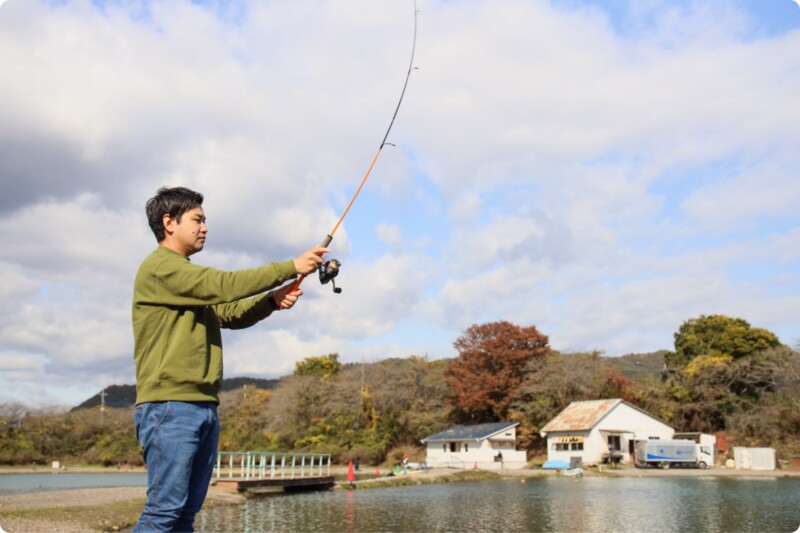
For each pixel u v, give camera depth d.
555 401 53.84
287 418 61.72
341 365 74.06
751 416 47.56
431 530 13.99
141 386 2.74
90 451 62.94
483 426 53.47
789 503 20.08
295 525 14.88
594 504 20.20
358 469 48.88
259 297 3.29
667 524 15.10
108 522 13.78
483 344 56.97
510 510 18.56
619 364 69.44
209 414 2.80
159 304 2.77
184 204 3.03
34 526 12.46
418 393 62.59
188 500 2.78
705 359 52.81
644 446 44.59
